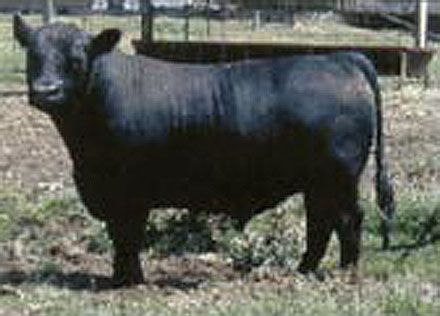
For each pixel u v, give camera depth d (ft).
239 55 86.89
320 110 37.73
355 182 38.40
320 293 35.99
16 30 36.60
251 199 38.73
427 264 40.73
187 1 158.92
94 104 36.94
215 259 42.42
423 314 33.83
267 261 41.37
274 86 37.91
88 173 37.88
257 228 44.73
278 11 156.04
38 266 41.42
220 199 38.65
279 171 38.11
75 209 47.44
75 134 37.32
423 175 56.80
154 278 39.58
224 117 37.63
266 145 37.86
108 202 37.99
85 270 41.11
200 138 37.73
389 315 33.68
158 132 37.45
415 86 90.07
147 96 37.42
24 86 89.15
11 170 57.88
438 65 102.63
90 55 36.55
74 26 36.81
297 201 47.65
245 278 39.14
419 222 45.52
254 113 37.70
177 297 35.96
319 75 38.01
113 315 33.50
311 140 37.76
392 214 39.83
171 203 38.60
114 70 37.17
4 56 107.96
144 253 42.88
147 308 34.35
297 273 39.01
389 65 90.48
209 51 87.40
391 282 37.60
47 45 36.01
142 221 38.37
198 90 37.78
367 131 38.24
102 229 44.29
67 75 36.06
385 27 152.25
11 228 45.96
